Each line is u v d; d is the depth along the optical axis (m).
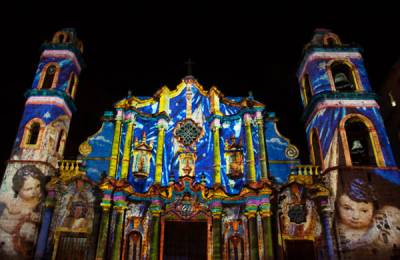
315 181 25.08
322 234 23.36
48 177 24.98
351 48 29.25
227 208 25.22
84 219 24.11
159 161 26.50
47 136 26.05
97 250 22.81
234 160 26.92
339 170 24.27
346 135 26.14
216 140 27.27
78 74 31.11
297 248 23.66
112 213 24.16
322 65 28.52
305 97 30.34
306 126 29.19
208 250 23.75
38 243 22.89
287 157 27.00
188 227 24.69
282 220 24.39
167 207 24.95
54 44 29.83
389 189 23.67
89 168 26.34
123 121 27.89
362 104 26.64
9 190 24.05
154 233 23.83
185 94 29.98
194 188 25.34
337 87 28.20
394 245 22.12
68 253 23.20
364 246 22.14
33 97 27.53
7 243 22.66
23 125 26.36
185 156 27.25
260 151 26.62
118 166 26.30
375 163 24.98
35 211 23.70
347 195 23.50
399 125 31.80
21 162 24.94
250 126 27.77
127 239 24.03
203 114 29.23
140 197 25.17
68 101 28.48
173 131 28.41
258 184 24.88
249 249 23.80
